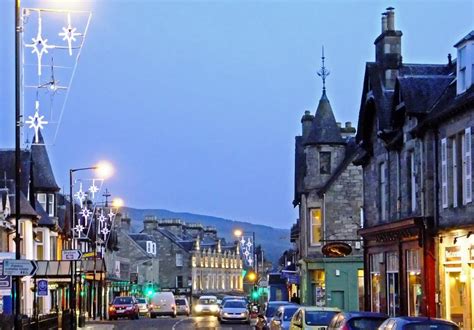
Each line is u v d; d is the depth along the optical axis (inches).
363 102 1556.3
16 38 941.2
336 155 2117.4
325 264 2052.2
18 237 999.0
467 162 1141.1
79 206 3085.6
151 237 4854.8
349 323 885.8
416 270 1307.8
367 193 1621.6
